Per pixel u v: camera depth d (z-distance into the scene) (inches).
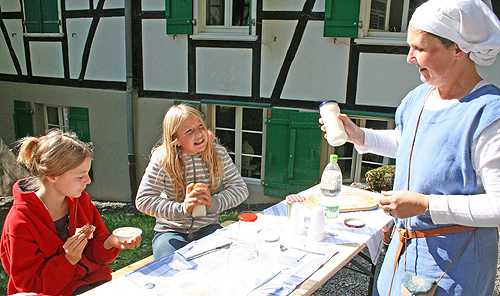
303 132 198.2
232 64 205.0
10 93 272.4
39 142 68.9
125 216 208.2
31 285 66.1
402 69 177.6
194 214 80.9
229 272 56.0
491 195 48.0
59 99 253.6
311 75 192.9
